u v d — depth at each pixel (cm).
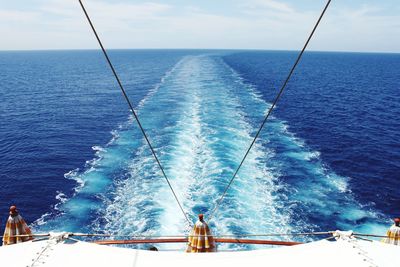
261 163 2495
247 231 1670
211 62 11138
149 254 468
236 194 1991
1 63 15612
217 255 466
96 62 15338
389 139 3353
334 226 1783
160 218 1775
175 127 3356
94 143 3200
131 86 6550
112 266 444
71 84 7325
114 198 2050
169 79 6919
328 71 10631
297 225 1759
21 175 2531
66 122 4016
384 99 5594
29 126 3881
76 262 450
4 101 5384
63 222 1870
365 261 449
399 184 2336
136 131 3388
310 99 5278
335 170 2520
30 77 8881
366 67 13438
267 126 3503
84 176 2433
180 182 2141
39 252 467
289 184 2194
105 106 4828
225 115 3788
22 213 1998
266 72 8894
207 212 1806
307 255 463
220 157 2519
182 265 449
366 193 2177
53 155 2925
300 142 3119
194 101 4516
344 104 5028
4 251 471
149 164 2470
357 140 3288
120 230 1725
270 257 461
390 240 605
